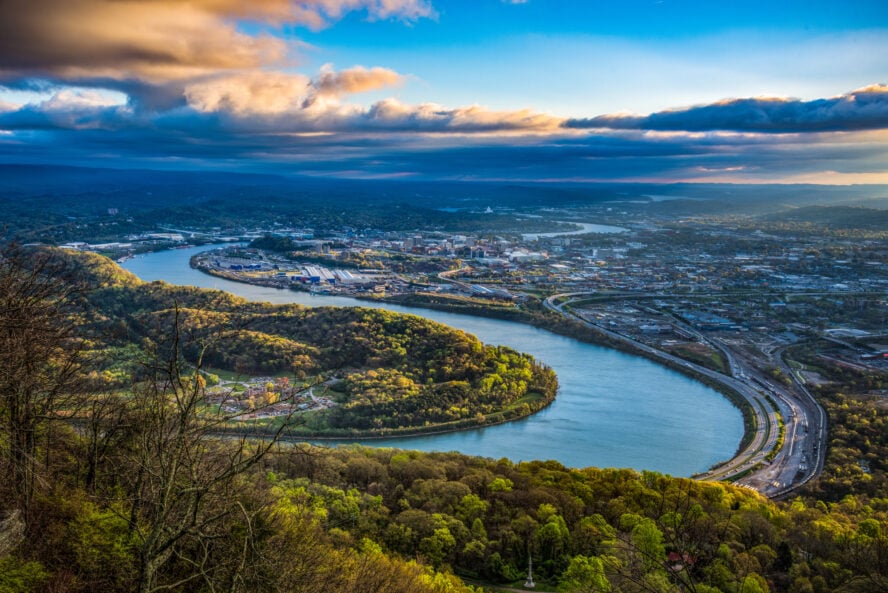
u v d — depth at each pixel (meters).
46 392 76.81
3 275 69.12
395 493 138.75
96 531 59.25
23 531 58.28
